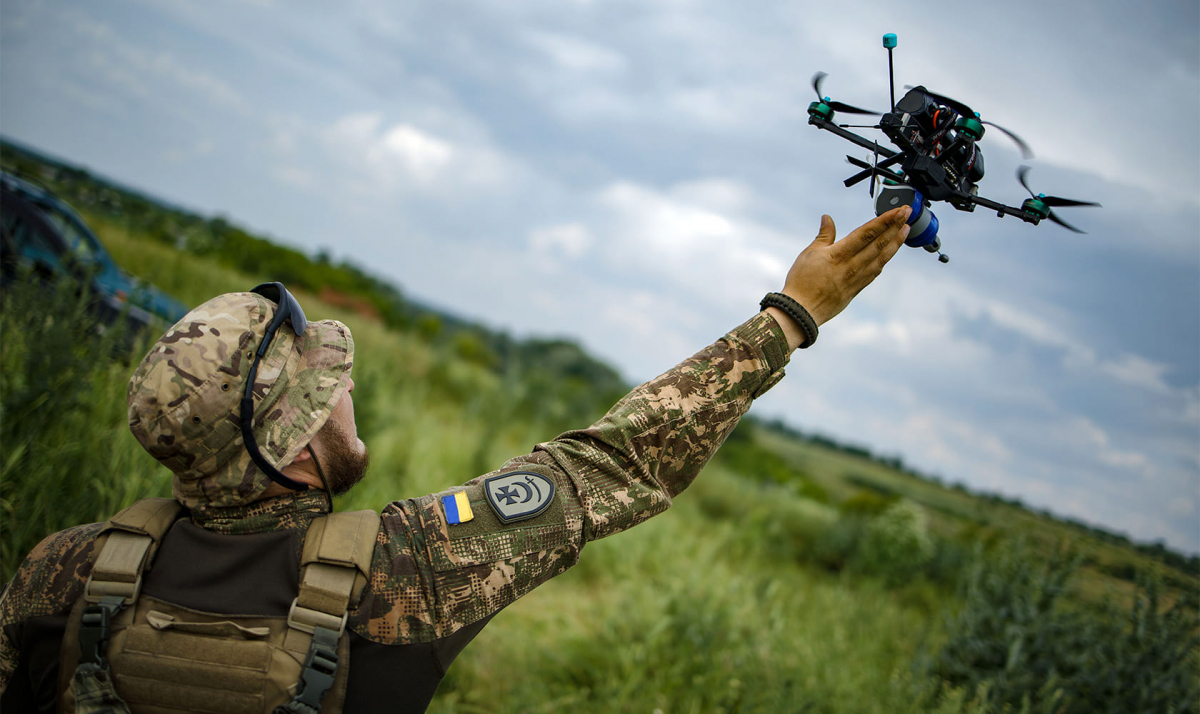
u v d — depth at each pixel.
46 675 0.92
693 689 3.30
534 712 3.04
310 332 0.99
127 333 3.48
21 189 4.60
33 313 2.91
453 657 0.96
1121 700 3.07
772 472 15.77
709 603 3.96
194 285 6.29
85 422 2.94
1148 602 3.21
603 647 3.62
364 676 0.91
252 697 0.85
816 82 1.16
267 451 0.91
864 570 7.63
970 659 3.50
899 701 3.26
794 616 4.54
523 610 4.09
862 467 19.66
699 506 9.36
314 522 0.95
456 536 0.97
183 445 0.87
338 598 0.89
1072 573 3.47
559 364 19.48
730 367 1.08
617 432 1.06
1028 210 1.16
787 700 3.21
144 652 0.87
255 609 0.88
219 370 0.88
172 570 0.91
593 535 1.03
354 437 1.00
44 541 0.98
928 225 1.13
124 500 2.75
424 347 11.91
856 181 1.18
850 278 1.08
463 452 6.31
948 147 1.12
